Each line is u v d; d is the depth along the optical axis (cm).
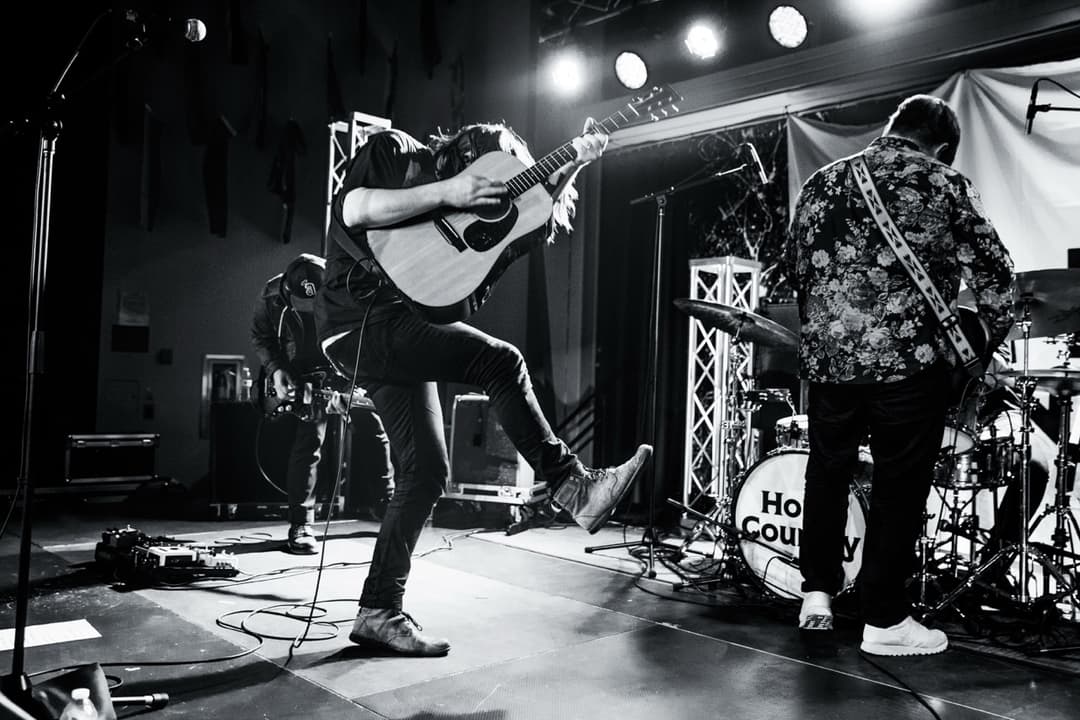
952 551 347
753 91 559
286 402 433
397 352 255
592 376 675
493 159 247
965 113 486
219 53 633
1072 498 380
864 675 259
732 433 469
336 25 670
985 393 320
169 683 234
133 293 607
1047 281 296
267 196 655
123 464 593
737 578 375
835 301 277
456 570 396
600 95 658
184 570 353
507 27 682
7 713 117
